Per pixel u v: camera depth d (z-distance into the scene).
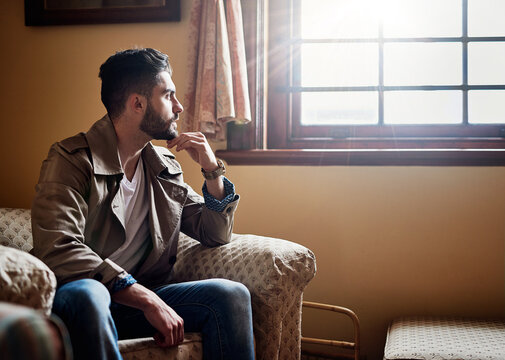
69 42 2.79
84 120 2.78
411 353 1.93
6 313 0.54
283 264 1.84
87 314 1.29
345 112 2.78
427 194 2.58
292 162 2.64
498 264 2.55
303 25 2.81
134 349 1.43
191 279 1.97
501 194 2.54
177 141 1.92
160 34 2.73
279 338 1.83
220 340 1.58
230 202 1.94
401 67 2.74
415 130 2.72
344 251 2.63
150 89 1.74
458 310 2.57
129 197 1.78
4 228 2.11
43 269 1.25
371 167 2.61
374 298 2.62
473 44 2.69
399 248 2.60
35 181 2.80
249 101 2.65
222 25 2.51
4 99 2.82
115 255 1.73
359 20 2.77
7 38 2.82
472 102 2.69
